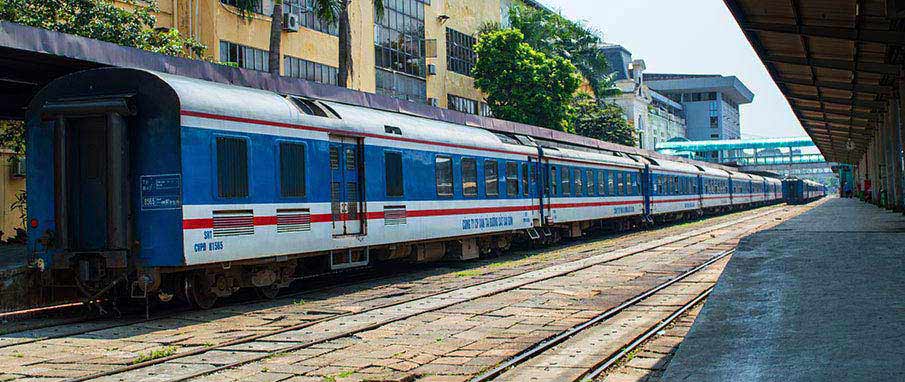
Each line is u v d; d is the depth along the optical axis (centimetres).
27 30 1157
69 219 1128
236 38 2634
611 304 1181
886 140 3219
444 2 4128
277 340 927
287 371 764
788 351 626
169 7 2486
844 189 8581
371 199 1515
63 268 1120
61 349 892
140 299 1311
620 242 2562
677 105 9669
